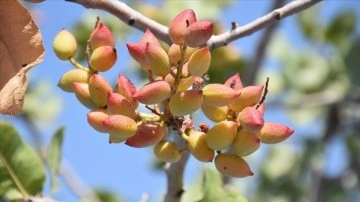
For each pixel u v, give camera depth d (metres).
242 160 0.65
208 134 0.64
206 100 0.64
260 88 0.65
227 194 0.77
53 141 0.88
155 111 0.65
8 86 0.62
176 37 0.64
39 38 0.63
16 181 0.84
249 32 0.73
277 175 1.64
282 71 1.58
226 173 0.65
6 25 0.62
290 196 1.62
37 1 0.64
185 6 1.29
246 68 1.24
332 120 1.52
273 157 1.66
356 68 1.48
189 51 0.65
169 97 0.65
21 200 0.83
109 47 0.68
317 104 1.52
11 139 0.84
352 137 1.57
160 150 0.67
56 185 0.87
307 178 1.62
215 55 1.23
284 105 1.54
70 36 0.70
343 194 1.57
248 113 0.63
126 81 0.65
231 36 0.73
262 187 1.64
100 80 0.66
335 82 1.52
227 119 0.65
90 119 0.64
